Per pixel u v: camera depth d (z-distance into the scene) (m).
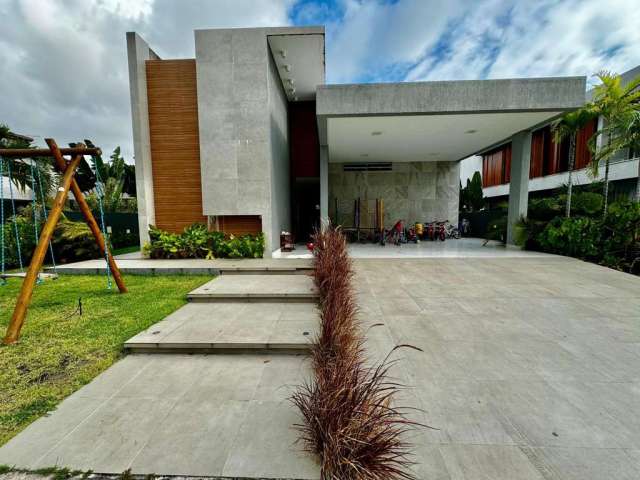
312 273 5.64
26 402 2.07
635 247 6.12
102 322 3.45
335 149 10.20
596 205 7.93
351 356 2.12
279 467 1.54
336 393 1.57
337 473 1.35
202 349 2.86
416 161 12.50
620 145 7.66
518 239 8.65
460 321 3.46
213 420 1.89
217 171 7.46
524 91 6.30
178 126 7.77
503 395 2.12
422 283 5.09
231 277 5.61
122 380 2.37
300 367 2.59
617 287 4.79
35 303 4.16
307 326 3.29
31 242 7.58
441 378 2.34
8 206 10.77
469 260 7.04
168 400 2.11
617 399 2.07
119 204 14.98
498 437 1.74
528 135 8.31
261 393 2.20
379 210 11.26
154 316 3.64
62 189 3.77
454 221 12.66
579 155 12.49
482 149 10.26
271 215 7.52
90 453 1.64
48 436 1.76
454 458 1.59
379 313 3.73
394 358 2.65
